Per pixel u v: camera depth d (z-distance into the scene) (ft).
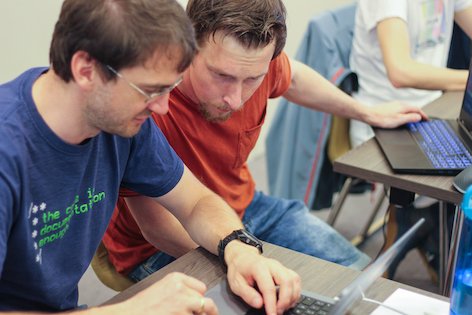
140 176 4.25
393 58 7.07
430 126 5.93
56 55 3.22
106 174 3.93
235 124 5.24
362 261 5.75
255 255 3.87
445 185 4.94
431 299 3.61
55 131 3.42
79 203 3.77
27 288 3.70
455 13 7.86
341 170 5.39
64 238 3.76
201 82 4.55
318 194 8.14
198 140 5.16
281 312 3.50
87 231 3.91
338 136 7.80
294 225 6.01
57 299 3.86
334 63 7.48
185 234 4.71
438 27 7.61
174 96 4.96
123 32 3.04
